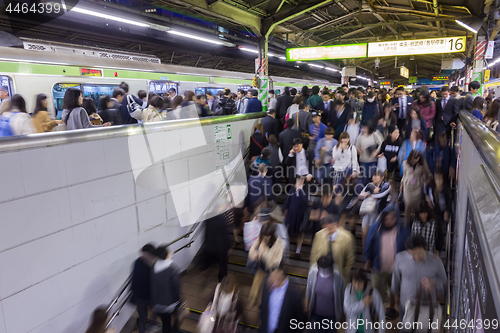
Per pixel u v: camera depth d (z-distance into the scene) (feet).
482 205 3.05
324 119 20.03
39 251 7.32
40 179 7.25
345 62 73.00
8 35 18.98
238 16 29.40
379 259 9.59
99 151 8.61
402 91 19.66
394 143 15.01
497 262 1.94
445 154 14.79
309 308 8.07
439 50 31.22
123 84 15.74
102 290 8.95
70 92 11.06
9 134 10.69
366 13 43.06
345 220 9.79
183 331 9.81
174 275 9.05
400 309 8.02
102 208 8.79
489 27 32.91
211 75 34.47
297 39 53.21
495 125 11.91
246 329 9.18
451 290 8.51
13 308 6.87
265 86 33.40
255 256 11.55
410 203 12.12
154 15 29.84
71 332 8.25
